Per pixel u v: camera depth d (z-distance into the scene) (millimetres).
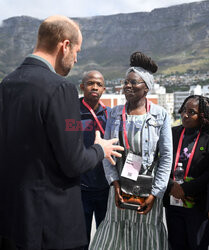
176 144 2424
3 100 1361
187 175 2289
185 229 2250
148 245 1979
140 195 1959
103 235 2084
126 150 2045
